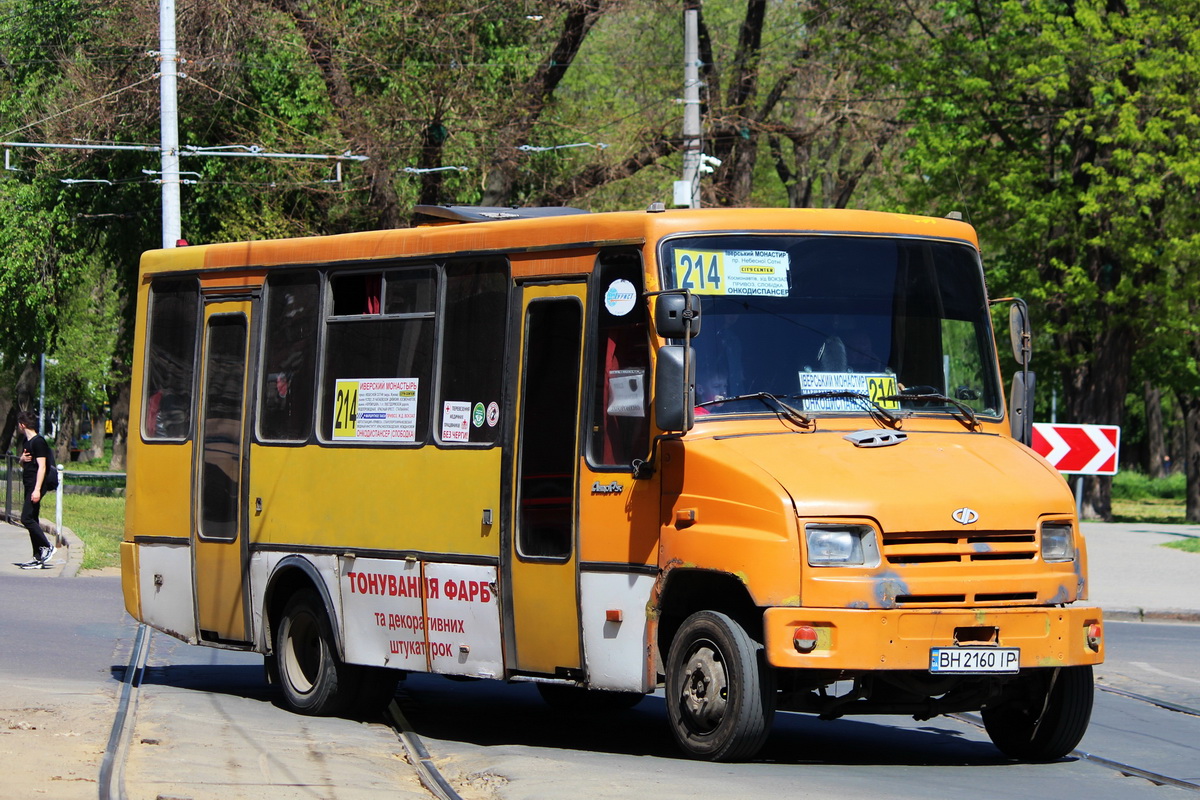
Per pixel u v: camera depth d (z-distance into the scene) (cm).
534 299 1705
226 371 2112
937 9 7075
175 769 1407
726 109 6438
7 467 5578
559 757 1599
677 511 1523
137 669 2322
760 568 1432
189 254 2202
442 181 5772
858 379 1611
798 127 7056
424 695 2217
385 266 1905
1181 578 4019
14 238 6888
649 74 6994
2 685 1948
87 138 5975
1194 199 6166
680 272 1584
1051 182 6538
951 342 1680
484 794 1397
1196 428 7250
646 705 2153
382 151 5472
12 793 1241
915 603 1440
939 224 1720
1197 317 6219
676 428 1483
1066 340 6956
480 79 5734
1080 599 1534
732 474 1477
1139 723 1922
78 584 3594
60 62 6178
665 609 1574
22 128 6125
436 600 1775
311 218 5956
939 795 1388
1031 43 6184
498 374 1736
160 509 2194
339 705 1922
